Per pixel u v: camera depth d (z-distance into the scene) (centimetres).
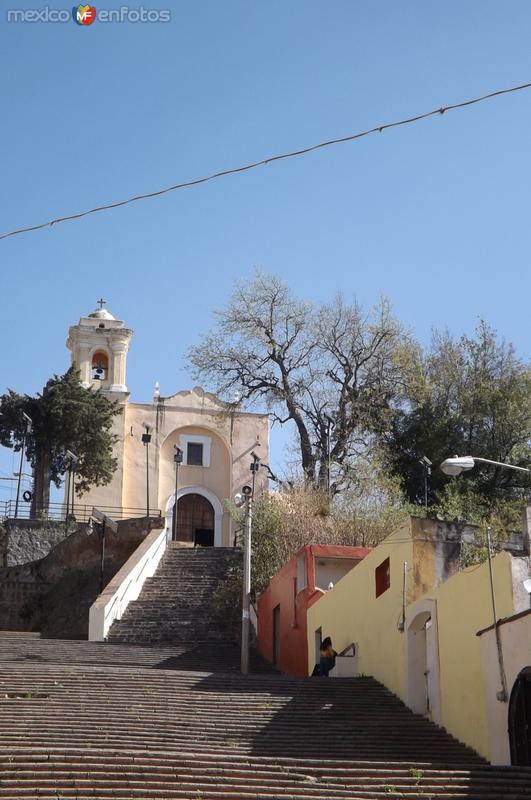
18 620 3938
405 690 1981
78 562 3956
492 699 1697
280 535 3325
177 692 1873
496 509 3528
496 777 1409
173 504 4841
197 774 1330
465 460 1700
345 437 4303
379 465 3700
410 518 2134
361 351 4462
